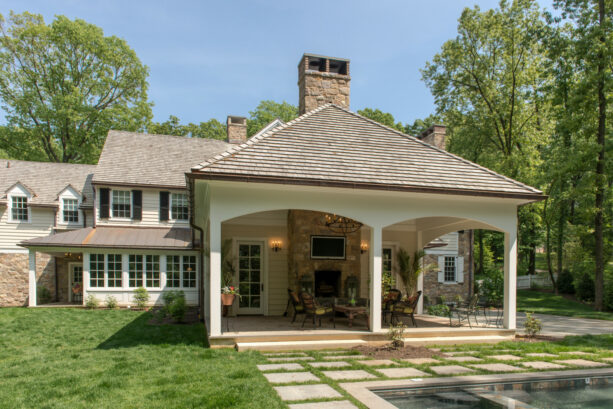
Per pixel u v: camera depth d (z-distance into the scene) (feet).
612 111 61.52
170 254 57.31
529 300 73.77
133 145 70.69
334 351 25.94
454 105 83.66
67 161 93.20
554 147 83.66
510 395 16.89
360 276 40.37
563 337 32.14
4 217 63.16
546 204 73.92
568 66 61.00
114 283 55.77
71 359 24.95
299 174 26.94
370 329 29.07
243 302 40.32
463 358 24.02
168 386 18.12
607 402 16.06
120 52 94.32
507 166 70.33
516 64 72.23
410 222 45.57
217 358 23.52
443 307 43.98
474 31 74.43
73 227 64.69
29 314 46.96
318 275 39.70
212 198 26.66
